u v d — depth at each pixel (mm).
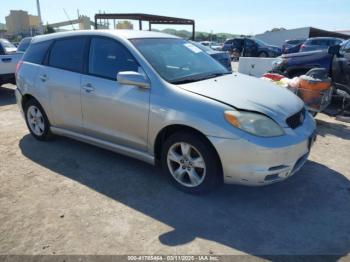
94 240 2883
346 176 4086
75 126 4535
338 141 5348
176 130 3570
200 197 3562
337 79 7020
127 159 4559
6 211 3326
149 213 3285
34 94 4934
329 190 3738
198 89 3480
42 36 5125
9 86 11188
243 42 24469
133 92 3725
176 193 3650
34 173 4172
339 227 3070
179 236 2938
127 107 3779
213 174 3383
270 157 3100
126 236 2936
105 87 3982
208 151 3318
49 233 2982
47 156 4699
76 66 4379
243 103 3275
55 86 4570
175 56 4129
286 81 6371
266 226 3078
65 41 4621
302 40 24875
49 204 3451
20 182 3938
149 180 3957
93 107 4156
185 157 3543
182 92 3441
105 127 4141
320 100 5938
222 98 3326
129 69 3852
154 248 2783
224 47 25438
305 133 3439
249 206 3402
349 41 7363
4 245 2834
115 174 4117
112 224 3107
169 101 3461
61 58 4613
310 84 5883
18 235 2959
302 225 3098
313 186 3820
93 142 4418
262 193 3650
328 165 4402
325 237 2928
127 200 3523
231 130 3127
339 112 6773
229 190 3699
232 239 2898
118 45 4004
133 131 3840
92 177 4047
